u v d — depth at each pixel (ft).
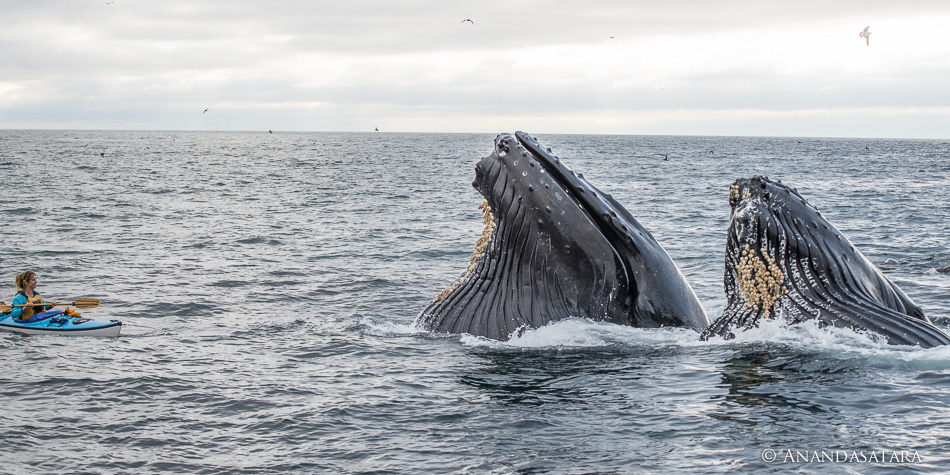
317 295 70.69
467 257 94.89
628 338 46.14
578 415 37.24
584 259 46.57
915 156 537.24
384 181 249.55
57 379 44.62
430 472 31.83
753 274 44.19
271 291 72.18
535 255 47.34
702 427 35.19
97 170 288.92
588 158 454.81
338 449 34.42
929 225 129.08
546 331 46.85
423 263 90.07
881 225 129.08
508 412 37.96
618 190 211.00
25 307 57.77
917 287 71.15
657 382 40.93
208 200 176.76
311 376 44.78
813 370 40.68
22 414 39.01
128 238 109.91
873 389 38.24
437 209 158.51
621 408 37.83
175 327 58.13
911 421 34.86
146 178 250.98
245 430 36.83
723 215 146.00
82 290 72.13
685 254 95.25
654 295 46.75
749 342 44.06
